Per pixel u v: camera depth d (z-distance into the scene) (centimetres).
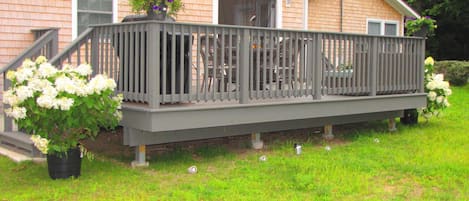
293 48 669
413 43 843
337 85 727
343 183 518
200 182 518
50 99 471
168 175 545
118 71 595
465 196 486
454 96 1455
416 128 894
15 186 491
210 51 662
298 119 704
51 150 499
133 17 674
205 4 991
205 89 579
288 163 603
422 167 588
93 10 866
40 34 776
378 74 783
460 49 2556
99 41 620
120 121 577
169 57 599
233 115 605
